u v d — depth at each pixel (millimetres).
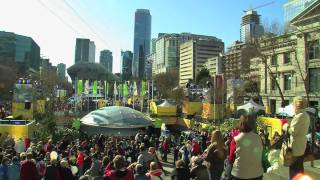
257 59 69188
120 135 29828
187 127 54625
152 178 9688
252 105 37469
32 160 11133
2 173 12242
